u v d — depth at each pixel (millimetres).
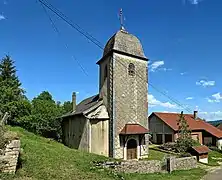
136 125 25203
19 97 31562
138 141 25234
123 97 25031
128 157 24328
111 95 24625
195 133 41688
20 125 29688
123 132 24016
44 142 22984
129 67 25938
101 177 13758
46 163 14117
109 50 25812
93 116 24672
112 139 23906
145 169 18875
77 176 12922
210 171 23891
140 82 26453
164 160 21000
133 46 26688
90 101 31219
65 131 32750
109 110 24781
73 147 28047
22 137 20531
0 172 10898
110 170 16219
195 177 19484
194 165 24812
